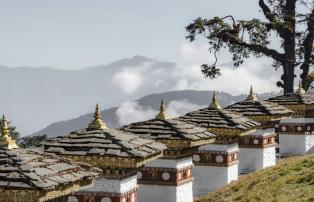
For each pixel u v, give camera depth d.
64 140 20.81
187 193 26.38
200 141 26.09
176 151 25.22
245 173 35.28
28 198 12.76
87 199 20.30
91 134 20.84
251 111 36.22
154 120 26.94
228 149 30.62
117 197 20.12
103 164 19.58
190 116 32.16
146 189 25.56
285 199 24.50
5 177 12.95
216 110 32.72
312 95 44.59
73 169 15.08
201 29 63.47
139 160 19.56
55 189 13.55
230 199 27.03
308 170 29.11
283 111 37.06
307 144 42.03
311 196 24.08
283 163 34.94
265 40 63.50
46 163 14.41
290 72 64.31
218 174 30.59
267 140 36.00
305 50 64.62
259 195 26.28
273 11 65.56
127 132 24.22
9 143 14.42
